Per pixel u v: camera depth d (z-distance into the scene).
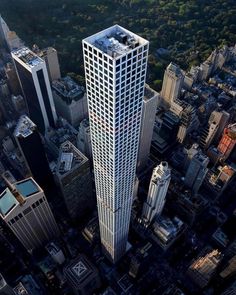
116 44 153.88
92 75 164.00
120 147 199.25
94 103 179.62
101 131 193.38
